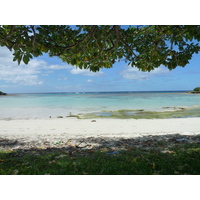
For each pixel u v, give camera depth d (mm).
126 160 4582
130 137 7859
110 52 5305
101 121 14305
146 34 5289
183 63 5008
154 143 6574
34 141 7141
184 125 11719
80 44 4781
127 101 37125
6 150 5801
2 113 20156
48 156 5035
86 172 3887
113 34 4910
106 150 5672
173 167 4086
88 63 5258
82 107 26203
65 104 31344
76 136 8336
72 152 5488
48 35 4273
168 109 22562
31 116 17969
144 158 4695
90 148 6000
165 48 5047
